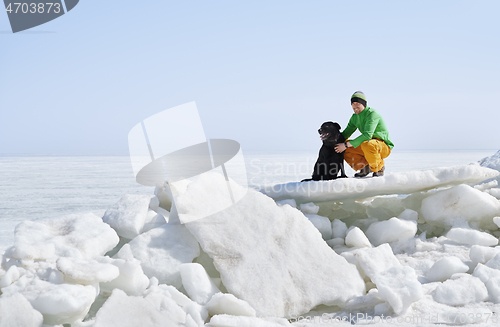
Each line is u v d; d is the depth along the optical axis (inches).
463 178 149.6
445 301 95.4
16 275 86.1
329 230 150.9
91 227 118.0
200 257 120.5
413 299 90.3
